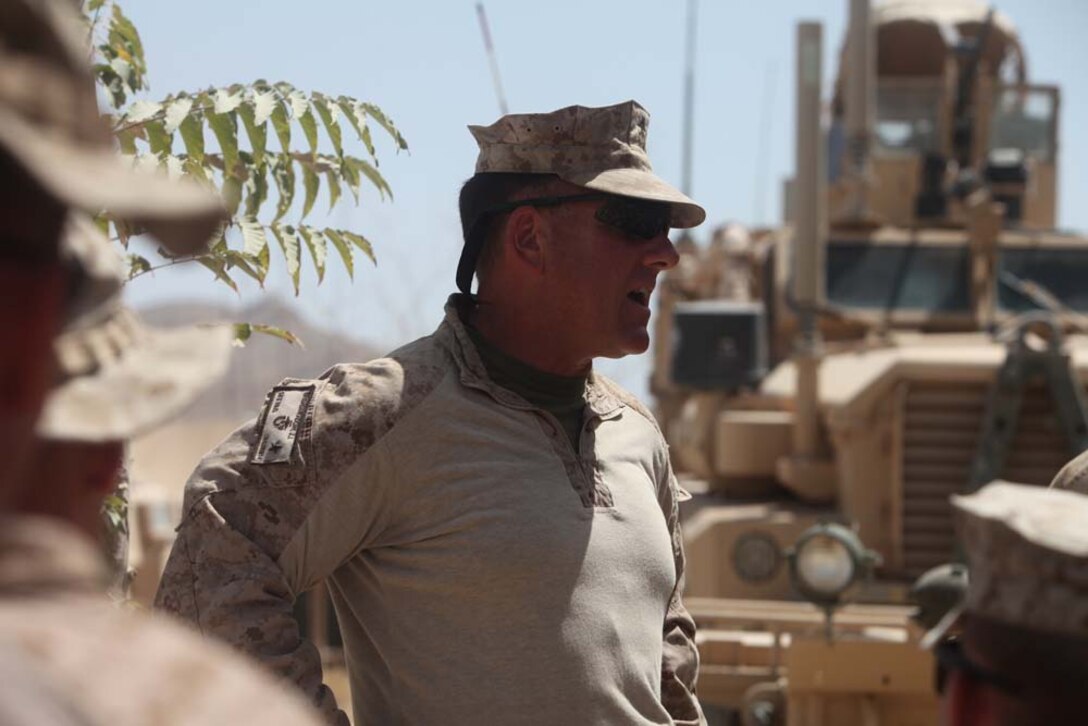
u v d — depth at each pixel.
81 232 1.09
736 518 7.15
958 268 8.89
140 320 1.21
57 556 0.97
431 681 2.55
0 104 0.93
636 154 2.80
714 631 6.21
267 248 2.91
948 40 9.77
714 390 8.27
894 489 7.09
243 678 0.98
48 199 0.96
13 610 0.94
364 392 2.59
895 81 9.89
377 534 2.60
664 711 2.72
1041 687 1.40
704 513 7.47
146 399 1.12
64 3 1.00
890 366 7.11
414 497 2.58
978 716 1.49
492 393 2.67
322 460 2.55
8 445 0.99
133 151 2.94
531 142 2.78
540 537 2.57
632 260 2.78
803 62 7.68
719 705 5.73
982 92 9.89
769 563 7.09
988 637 1.44
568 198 2.75
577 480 2.68
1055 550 1.37
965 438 7.11
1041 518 1.41
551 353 2.76
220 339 1.19
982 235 8.72
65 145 0.96
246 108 2.89
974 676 1.49
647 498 2.79
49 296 1.00
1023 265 8.97
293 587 2.56
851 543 5.30
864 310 8.74
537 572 2.56
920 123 9.85
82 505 1.10
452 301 2.81
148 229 1.01
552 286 2.75
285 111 2.94
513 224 2.78
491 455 2.62
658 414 10.28
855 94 8.85
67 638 0.93
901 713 5.33
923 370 7.07
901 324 8.69
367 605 2.65
